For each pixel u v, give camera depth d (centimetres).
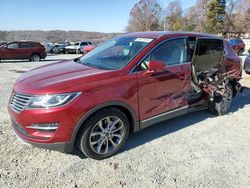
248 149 403
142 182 313
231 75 543
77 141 340
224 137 442
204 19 6612
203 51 484
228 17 6328
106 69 376
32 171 328
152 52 399
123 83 355
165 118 429
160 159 365
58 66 418
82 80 333
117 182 312
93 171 332
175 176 327
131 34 480
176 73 425
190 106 471
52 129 314
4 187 296
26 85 340
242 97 700
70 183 307
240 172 341
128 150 387
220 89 519
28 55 1811
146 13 7388
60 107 310
